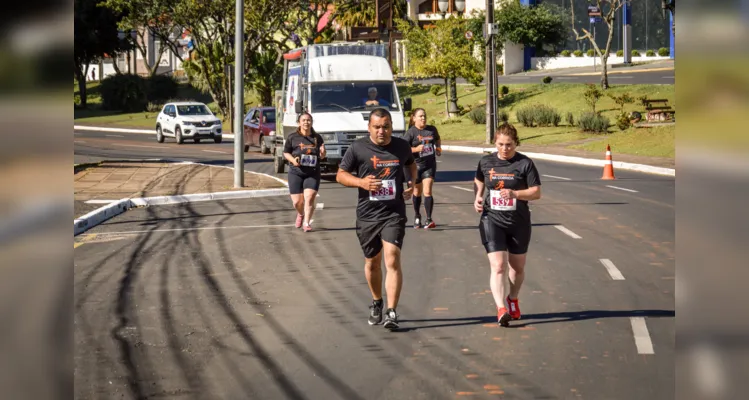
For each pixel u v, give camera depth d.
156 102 78.25
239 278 11.45
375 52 26.41
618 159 31.88
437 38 52.34
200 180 25.67
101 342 8.02
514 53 76.56
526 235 8.64
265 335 8.30
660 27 75.12
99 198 21.08
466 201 20.78
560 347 7.66
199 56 63.59
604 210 18.66
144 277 11.56
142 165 30.92
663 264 12.11
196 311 9.41
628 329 8.30
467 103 57.16
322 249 13.89
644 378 6.64
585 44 77.38
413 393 6.37
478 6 77.50
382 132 8.42
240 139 23.64
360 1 63.09
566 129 43.62
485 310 9.30
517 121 48.22
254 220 17.75
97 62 101.69
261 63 62.62
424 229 16.14
